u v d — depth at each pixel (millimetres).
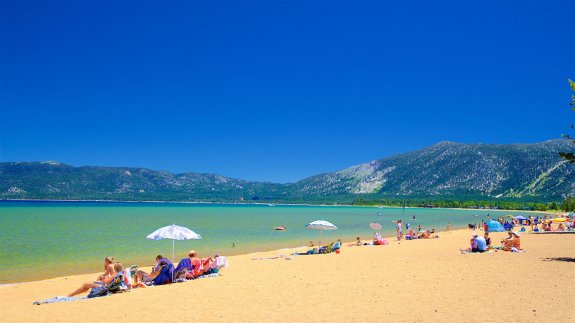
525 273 16750
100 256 30328
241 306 12492
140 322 10984
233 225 68938
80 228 56906
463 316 10672
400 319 10578
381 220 97312
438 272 17703
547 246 28328
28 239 41719
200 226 66250
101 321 11195
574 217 56562
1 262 27344
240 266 22328
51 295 16953
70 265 26219
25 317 11859
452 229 66438
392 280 16141
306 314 11344
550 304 11680
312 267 20891
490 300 12266
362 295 13547
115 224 66500
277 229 59344
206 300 13453
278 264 22734
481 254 24031
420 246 32625
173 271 17750
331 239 45312
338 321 10562
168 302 13297
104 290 14922
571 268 17875
